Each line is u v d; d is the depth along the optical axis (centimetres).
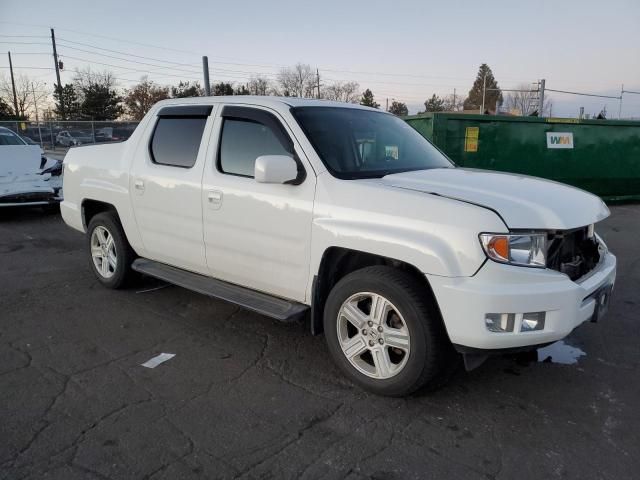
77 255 711
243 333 446
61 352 405
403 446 291
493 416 322
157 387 353
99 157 539
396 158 416
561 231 314
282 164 346
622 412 329
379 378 338
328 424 311
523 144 1115
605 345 430
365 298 346
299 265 371
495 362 397
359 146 400
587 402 340
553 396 348
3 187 940
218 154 424
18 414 317
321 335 445
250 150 405
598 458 281
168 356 400
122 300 523
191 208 436
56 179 1015
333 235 343
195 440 293
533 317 302
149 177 472
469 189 335
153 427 305
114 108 6556
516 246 301
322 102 435
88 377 365
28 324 461
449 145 1051
